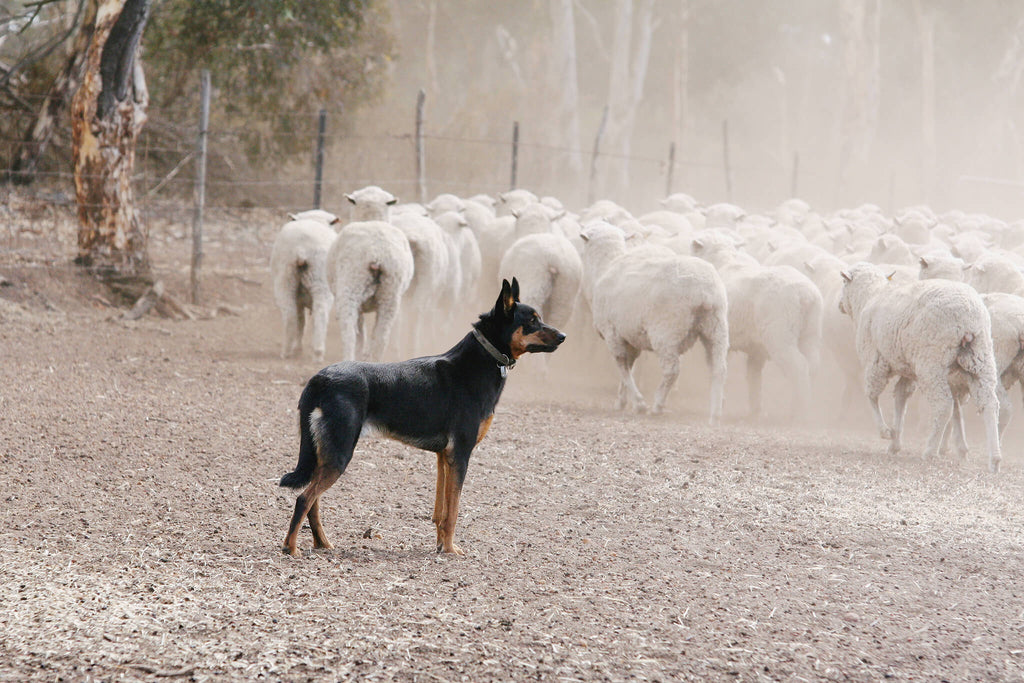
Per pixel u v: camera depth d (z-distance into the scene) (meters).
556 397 12.57
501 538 6.68
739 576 6.09
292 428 9.59
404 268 12.13
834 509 7.68
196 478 7.75
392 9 47.03
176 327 15.86
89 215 17.20
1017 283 11.33
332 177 32.06
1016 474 9.01
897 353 9.51
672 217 17.45
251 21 24.94
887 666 4.86
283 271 13.42
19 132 22.95
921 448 10.26
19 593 5.24
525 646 4.85
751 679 4.63
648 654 4.84
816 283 13.09
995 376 9.02
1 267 16.41
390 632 4.92
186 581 5.52
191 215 25.45
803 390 11.66
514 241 15.11
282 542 6.32
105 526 6.48
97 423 9.32
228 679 4.32
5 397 10.06
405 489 7.77
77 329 14.59
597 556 6.37
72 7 27.81
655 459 9.09
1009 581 6.22
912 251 14.41
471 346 6.29
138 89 17.39
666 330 11.16
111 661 4.47
